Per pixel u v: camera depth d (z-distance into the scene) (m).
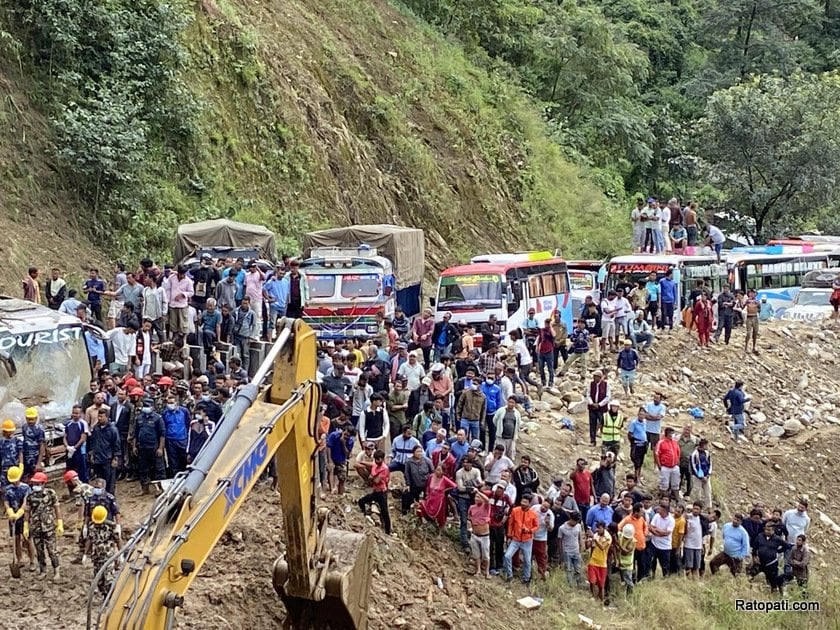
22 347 16.44
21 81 28.00
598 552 18.89
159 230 29.16
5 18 28.17
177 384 17.53
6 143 26.72
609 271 35.88
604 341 29.73
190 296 21.50
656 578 20.28
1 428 15.45
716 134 55.41
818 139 53.44
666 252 37.59
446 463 18.42
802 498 23.05
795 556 21.52
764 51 71.25
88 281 21.92
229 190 33.03
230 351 20.77
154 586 8.18
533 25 61.62
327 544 12.60
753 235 56.53
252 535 15.32
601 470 21.03
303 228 34.53
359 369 19.83
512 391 21.41
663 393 28.48
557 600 18.42
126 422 16.80
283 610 14.21
